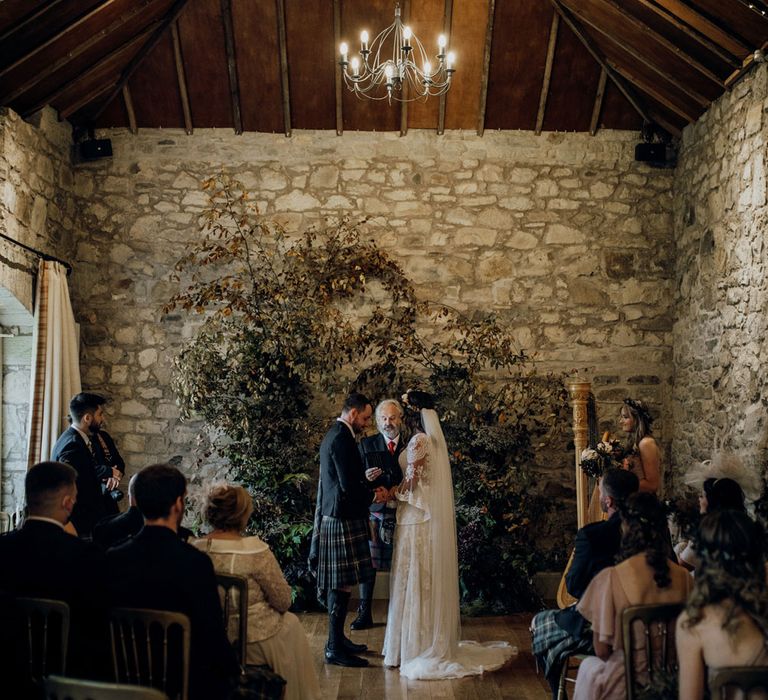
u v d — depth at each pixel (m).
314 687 3.71
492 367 7.25
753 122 5.58
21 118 6.28
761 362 5.43
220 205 7.34
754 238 5.56
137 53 6.85
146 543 3.01
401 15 6.66
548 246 7.38
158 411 7.30
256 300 7.10
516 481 6.86
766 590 2.48
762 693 2.30
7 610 2.74
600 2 6.03
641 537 3.17
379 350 7.20
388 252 7.36
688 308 6.95
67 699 2.36
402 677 4.90
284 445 6.87
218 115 7.33
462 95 7.18
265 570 3.54
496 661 5.14
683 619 2.51
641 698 2.90
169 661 2.94
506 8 6.58
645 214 7.39
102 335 7.33
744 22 5.19
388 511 5.94
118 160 7.40
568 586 3.74
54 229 6.92
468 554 6.37
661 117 7.20
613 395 7.30
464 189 7.40
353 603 6.84
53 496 3.13
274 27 6.71
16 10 5.18
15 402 6.60
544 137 7.40
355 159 7.42
